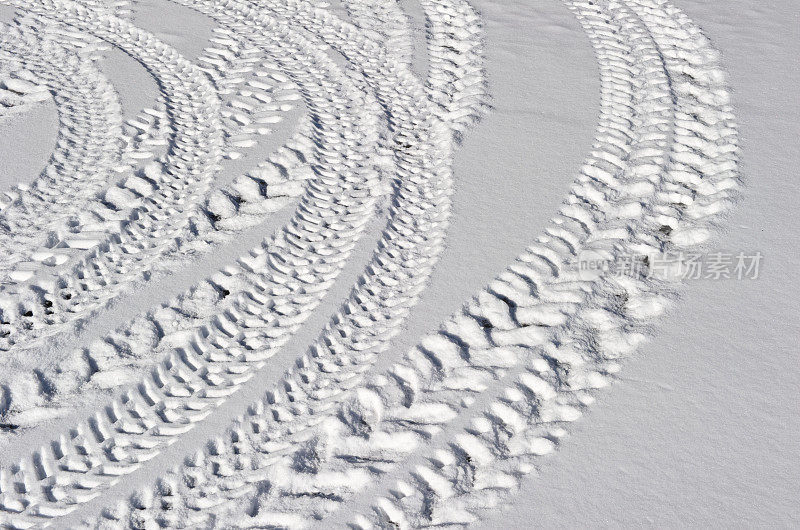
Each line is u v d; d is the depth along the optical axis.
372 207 4.61
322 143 5.21
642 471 3.07
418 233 4.45
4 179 4.77
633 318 3.84
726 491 2.97
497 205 4.60
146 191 4.75
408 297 4.02
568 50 6.23
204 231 4.44
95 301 4.00
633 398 3.38
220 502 3.08
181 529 2.98
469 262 4.20
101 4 6.97
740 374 3.46
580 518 2.91
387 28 6.66
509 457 3.20
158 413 3.42
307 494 3.13
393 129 5.38
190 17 6.81
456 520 2.98
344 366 3.65
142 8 6.94
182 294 4.01
